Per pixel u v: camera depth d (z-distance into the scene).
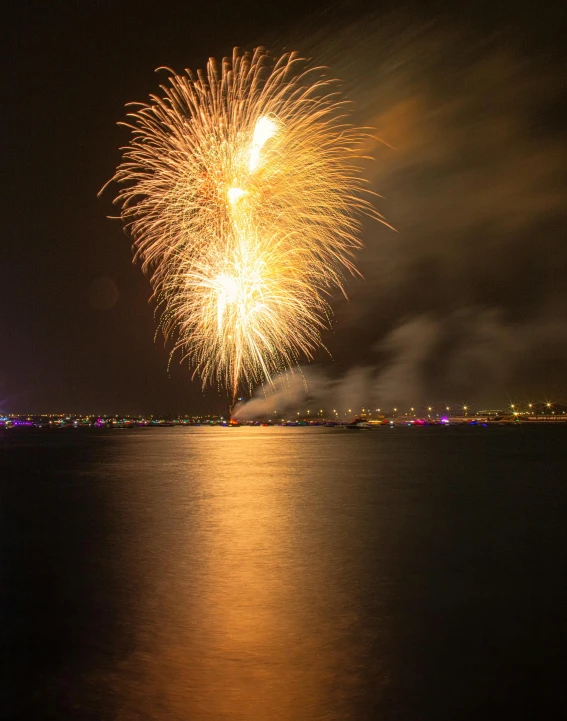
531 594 12.19
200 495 30.81
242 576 13.89
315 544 17.69
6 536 19.62
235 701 7.55
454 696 7.63
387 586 12.88
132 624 10.54
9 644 9.62
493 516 22.92
